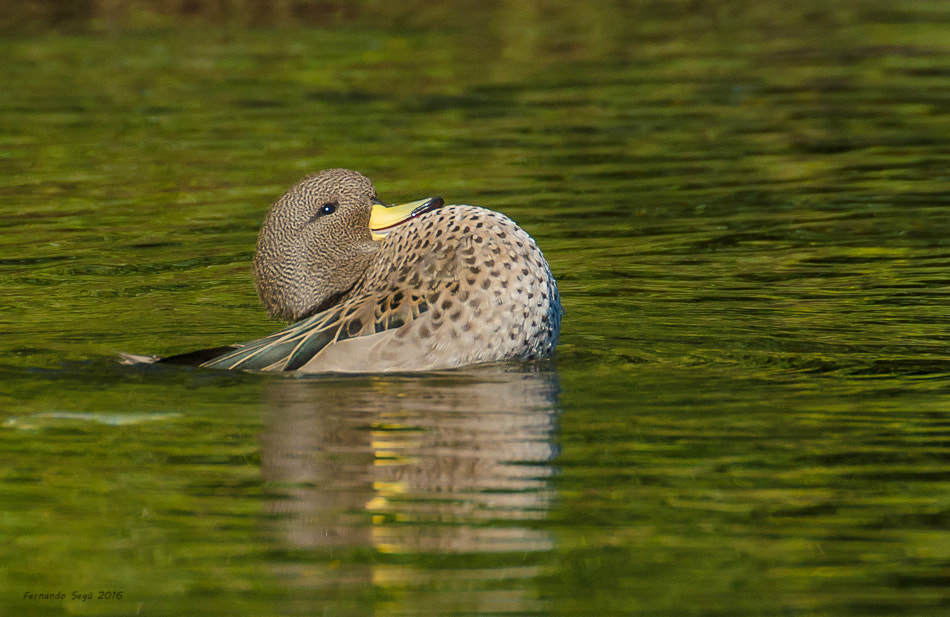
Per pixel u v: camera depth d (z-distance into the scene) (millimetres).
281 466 12477
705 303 19438
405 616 9578
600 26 55312
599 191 28391
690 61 46531
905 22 54531
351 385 14859
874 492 11719
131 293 20750
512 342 15562
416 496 11734
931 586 9969
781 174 29812
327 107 38750
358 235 16875
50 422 13797
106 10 55719
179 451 12906
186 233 25234
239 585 10148
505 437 13195
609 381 15148
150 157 32312
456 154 32375
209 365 15836
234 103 39375
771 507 11422
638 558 10477
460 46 49906
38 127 36188
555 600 9805
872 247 23109
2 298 20406
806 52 48000
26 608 9820
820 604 9719
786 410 14039
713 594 9875
